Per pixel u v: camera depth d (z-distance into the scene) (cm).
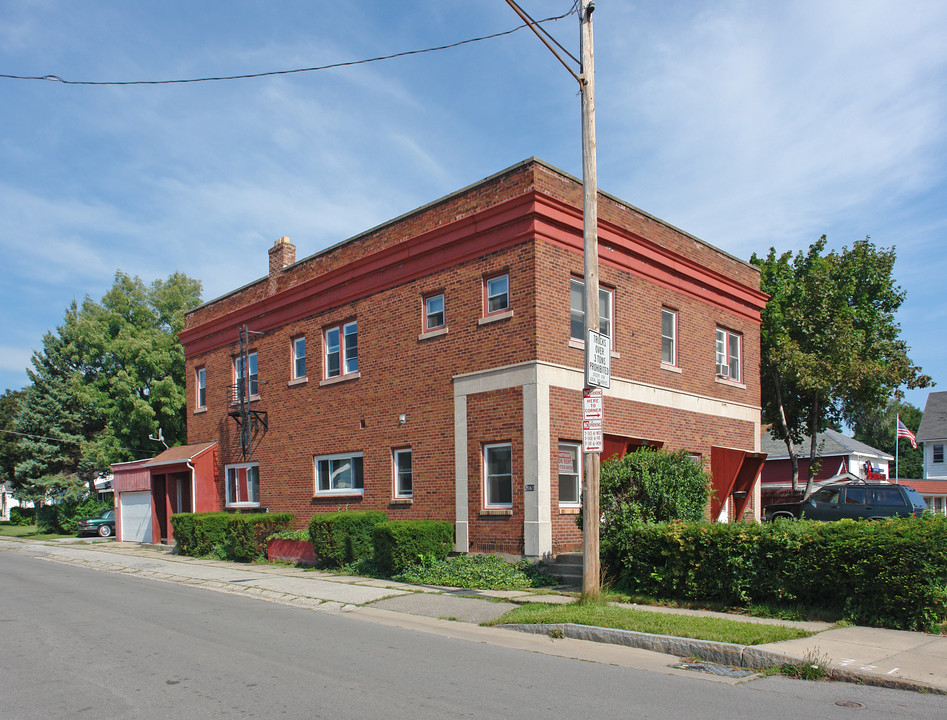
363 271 1980
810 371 2312
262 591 1480
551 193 1605
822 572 1037
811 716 634
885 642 876
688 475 1337
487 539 1587
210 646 938
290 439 2228
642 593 1227
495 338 1617
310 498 2127
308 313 2192
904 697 696
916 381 2395
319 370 2133
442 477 1709
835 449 3525
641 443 1753
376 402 1916
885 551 978
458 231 1716
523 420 1538
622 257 1797
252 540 2050
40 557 2525
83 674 789
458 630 1067
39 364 4381
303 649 921
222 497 2572
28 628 1069
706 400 2033
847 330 2353
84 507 3997
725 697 698
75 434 4303
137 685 742
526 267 1571
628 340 1791
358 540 1748
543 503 1497
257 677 773
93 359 4472
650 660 860
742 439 2172
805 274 2508
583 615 1038
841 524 1070
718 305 2139
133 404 4350
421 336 1792
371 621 1150
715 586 1142
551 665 833
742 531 1121
